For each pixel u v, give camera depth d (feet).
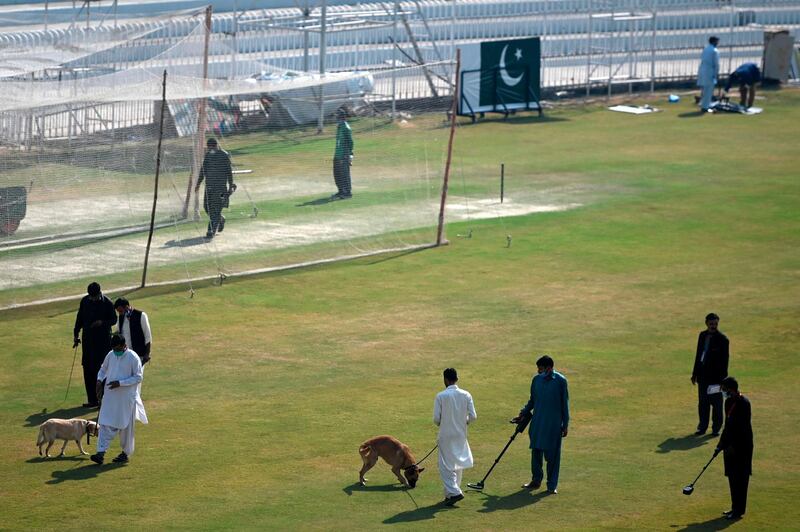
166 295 294.87
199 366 244.42
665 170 454.40
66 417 215.92
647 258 334.03
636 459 197.26
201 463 194.18
